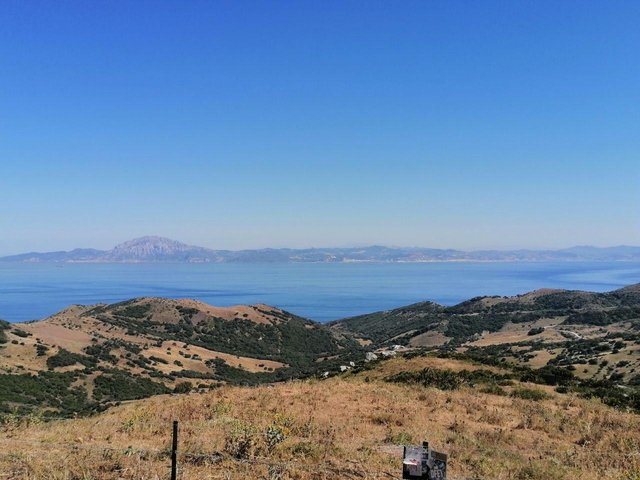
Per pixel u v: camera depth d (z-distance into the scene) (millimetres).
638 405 19250
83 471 7434
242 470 7738
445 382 23125
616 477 9102
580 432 13414
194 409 14281
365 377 28938
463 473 8789
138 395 72062
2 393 58938
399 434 11656
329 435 11078
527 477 8766
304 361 126500
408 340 134000
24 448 8953
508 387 22281
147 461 8023
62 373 74438
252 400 16328
